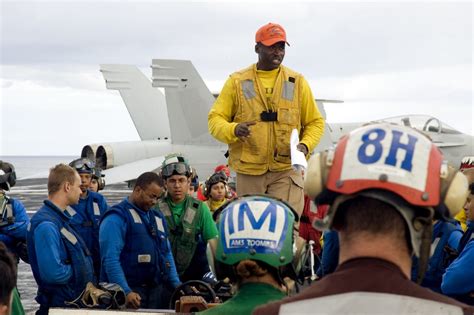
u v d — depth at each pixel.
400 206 1.94
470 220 5.69
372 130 2.07
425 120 29.75
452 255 5.94
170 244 7.38
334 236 6.02
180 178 7.38
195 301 4.20
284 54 6.80
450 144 29.44
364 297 1.90
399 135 2.04
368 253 1.95
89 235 7.88
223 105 6.87
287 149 6.77
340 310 1.90
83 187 7.93
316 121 6.98
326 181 2.04
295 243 3.43
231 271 3.17
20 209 8.16
